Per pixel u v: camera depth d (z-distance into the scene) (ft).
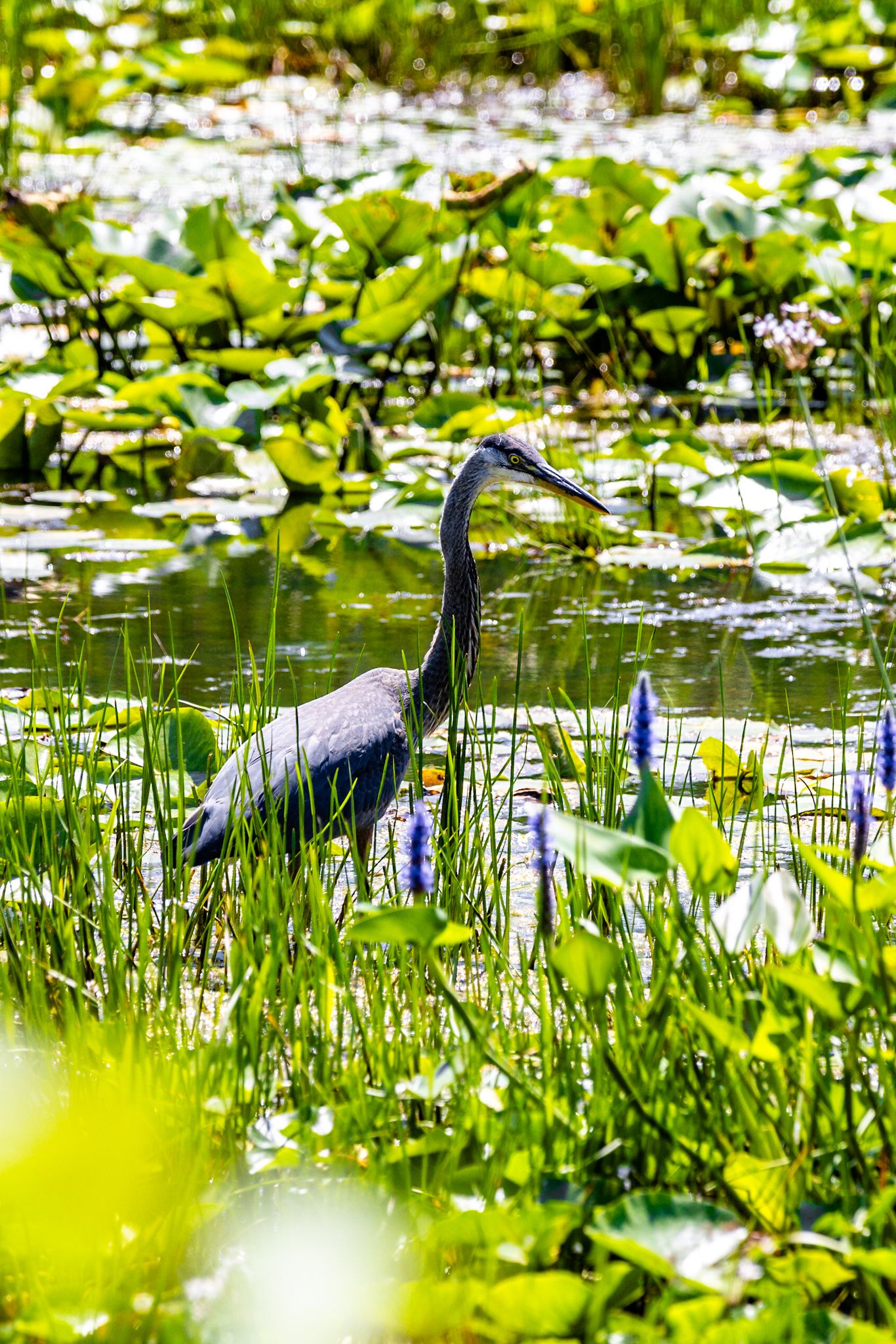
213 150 93.15
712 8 109.40
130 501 52.42
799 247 59.36
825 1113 18.83
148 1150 17.95
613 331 64.08
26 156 90.74
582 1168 18.19
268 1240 17.24
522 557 48.24
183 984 25.59
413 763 30.91
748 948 23.13
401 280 56.49
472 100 109.60
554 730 35.29
